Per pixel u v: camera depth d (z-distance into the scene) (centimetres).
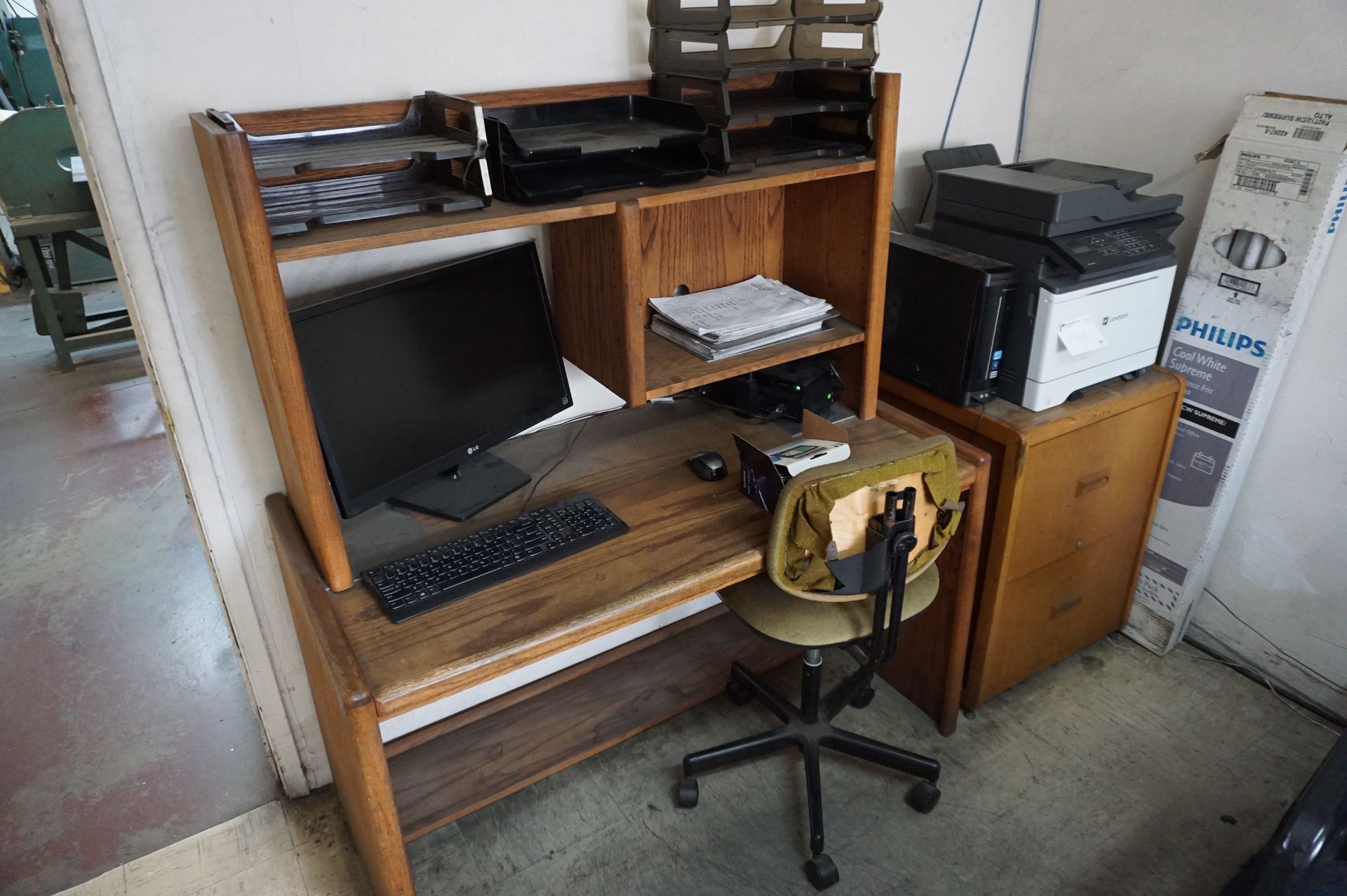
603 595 144
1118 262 187
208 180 134
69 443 380
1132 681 234
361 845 176
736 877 181
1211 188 212
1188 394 219
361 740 125
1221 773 204
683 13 161
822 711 207
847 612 169
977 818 194
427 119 153
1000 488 195
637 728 212
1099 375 204
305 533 157
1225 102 208
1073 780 203
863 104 172
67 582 289
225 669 250
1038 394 193
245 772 213
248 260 117
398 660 130
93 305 525
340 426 148
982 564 205
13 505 335
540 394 184
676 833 192
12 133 390
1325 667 218
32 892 183
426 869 186
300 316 140
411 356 157
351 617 140
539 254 185
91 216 419
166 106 137
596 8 170
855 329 194
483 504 169
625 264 152
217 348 155
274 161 128
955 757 210
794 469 164
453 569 148
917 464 152
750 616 170
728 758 198
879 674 237
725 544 157
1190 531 228
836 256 195
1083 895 175
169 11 133
